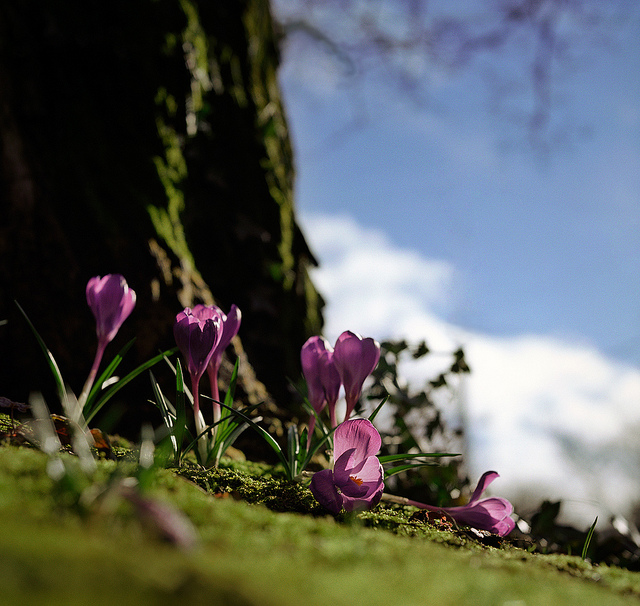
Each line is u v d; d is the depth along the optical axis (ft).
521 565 4.28
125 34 11.25
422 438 12.09
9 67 9.90
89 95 10.82
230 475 6.27
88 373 9.66
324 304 14.37
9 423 6.38
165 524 2.70
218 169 12.73
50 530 2.54
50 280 9.55
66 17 10.63
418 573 3.01
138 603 1.83
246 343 12.27
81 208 10.03
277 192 13.78
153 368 9.98
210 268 12.20
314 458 9.23
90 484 3.66
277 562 2.74
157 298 10.13
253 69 14.51
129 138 11.10
